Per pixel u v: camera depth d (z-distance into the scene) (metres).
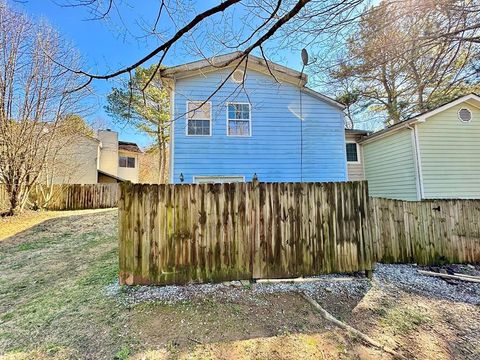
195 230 3.85
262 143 8.65
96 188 14.05
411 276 4.53
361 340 2.70
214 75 8.50
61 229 8.61
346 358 2.44
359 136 11.62
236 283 3.86
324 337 2.73
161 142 18.97
